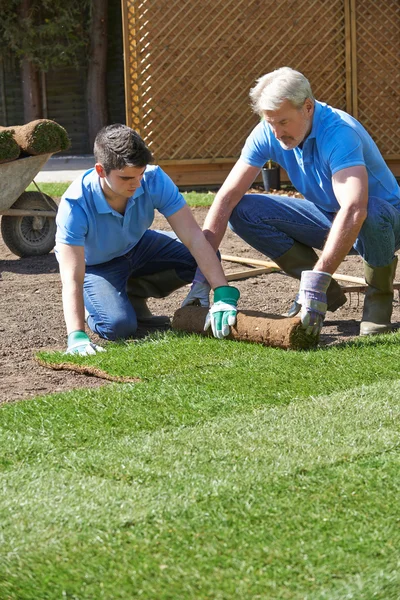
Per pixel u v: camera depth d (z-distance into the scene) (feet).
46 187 47.34
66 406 13.93
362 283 21.98
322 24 48.98
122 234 18.53
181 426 12.88
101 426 12.98
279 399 14.01
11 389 15.69
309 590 8.41
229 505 10.12
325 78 49.98
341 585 8.47
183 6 47.73
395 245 18.62
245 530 9.55
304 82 16.58
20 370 17.04
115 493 10.52
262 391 14.40
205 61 48.52
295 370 15.47
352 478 10.77
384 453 11.56
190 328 18.42
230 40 48.57
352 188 16.47
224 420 13.00
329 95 50.16
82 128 78.38
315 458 11.37
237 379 15.07
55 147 29.71
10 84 77.97
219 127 49.55
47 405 14.02
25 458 11.84
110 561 8.99
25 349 19.01
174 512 9.98
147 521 9.81
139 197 18.11
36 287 26.05
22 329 20.80
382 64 49.65
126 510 10.06
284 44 48.98
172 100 48.60
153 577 8.68
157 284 20.86
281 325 16.83
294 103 16.47
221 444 11.98
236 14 48.42
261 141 18.33
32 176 29.96
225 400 14.01
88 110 76.64
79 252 17.74
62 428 12.94
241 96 49.47
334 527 9.60
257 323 17.21
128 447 12.03
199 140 49.47
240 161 18.85
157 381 15.17
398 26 49.21
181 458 11.55
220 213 18.76
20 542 9.41
